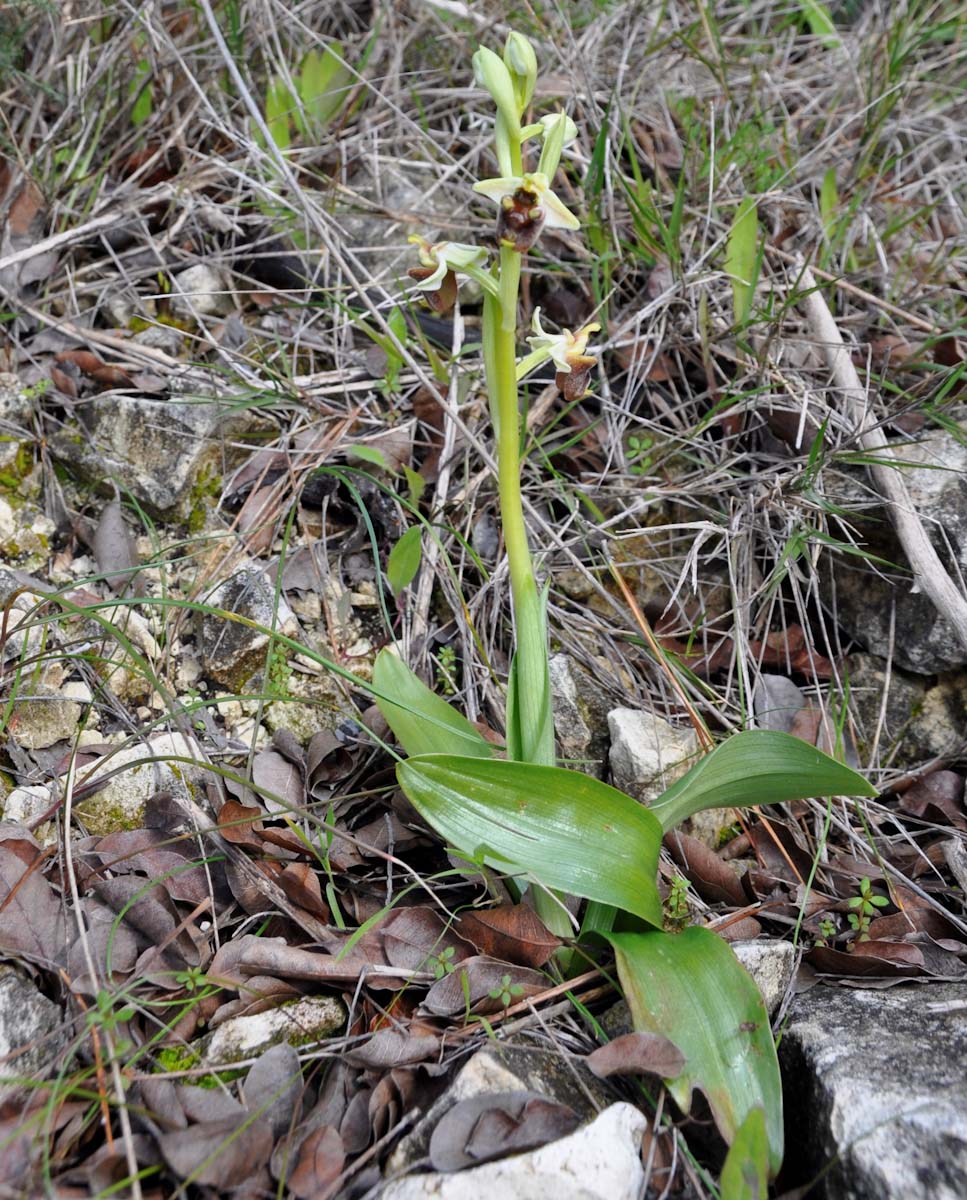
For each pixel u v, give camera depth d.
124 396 0.50
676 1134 0.31
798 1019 0.35
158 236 0.57
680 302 0.54
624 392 0.54
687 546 0.51
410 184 0.62
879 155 0.66
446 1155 0.29
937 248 0.60
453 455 0.50
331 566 0.49
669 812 0.35
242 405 0.49
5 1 0.54
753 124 0.63
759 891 0.40
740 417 0.52
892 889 0.40
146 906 0.35
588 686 0.46
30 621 0.40
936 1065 0.32
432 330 0.55
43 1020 0.32
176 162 0.61
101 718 0.42
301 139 0.62
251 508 0.49
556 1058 0.33
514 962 0.35
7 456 0.48
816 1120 0.31
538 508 0.51
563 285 0.57
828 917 0.39
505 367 0.34
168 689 0.43
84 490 0.49
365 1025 0.34
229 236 0.58
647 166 0.62
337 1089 0.32
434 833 0.40
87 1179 0.28
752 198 0.51
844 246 0.59
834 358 0.51
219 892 0.37
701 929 0.34
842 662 0.48
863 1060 0.32
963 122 0.68
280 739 0.42
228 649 0.44
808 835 0.42
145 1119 0.30
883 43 0.67
